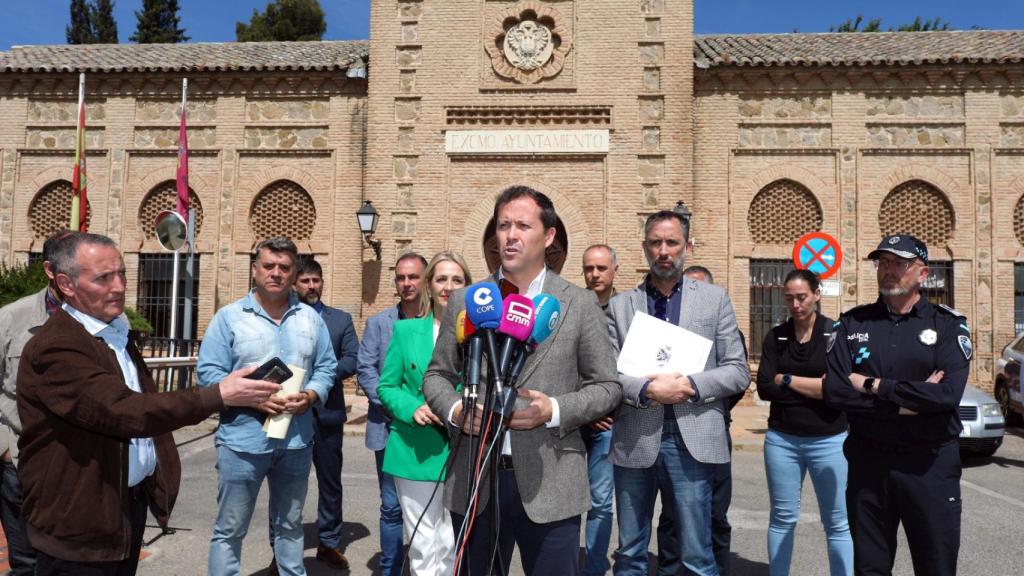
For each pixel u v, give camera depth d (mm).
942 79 15633
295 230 16641
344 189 16359
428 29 15758
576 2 15547
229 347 4727
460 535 2838
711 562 4312
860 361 4121
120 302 3385
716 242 15750
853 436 4184
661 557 4988
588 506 3314
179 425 3111
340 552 5938
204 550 6164
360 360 5621
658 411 4297
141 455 3537
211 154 16656
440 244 15539
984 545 6562
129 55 17609
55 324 3119
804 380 4887
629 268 15148
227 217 16547
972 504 8172
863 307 4340
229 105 16641
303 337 4867
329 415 5777
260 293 4863
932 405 3793
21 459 3090
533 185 15500
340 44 18391
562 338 3266
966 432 10703
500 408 2840
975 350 15367
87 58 17328
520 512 3195
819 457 4895
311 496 8281
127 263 16703
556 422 3014
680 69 15344
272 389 3309
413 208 15609
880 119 15727
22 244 16859
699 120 15930
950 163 15648
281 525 4695
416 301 5574
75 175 14969
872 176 15734
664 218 4520
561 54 15523
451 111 15688
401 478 4246
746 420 13938
